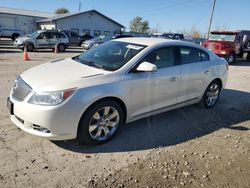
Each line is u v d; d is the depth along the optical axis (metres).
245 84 8.82
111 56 4.24
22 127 3.43
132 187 2.88
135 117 4.14
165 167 3.29
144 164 3.34
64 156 3.41
